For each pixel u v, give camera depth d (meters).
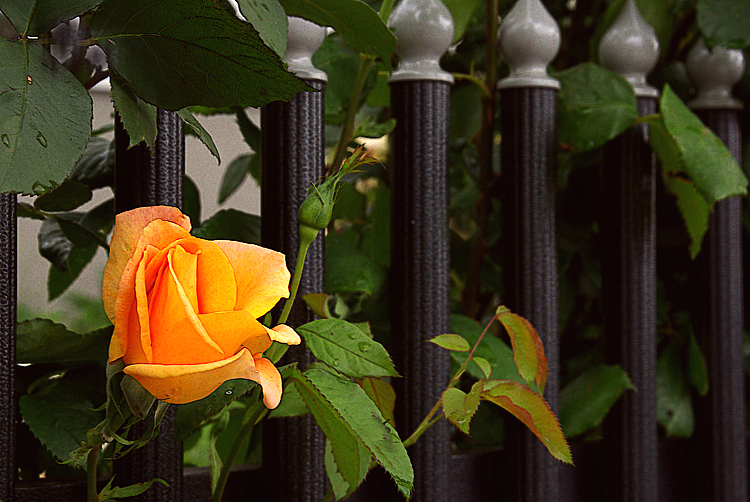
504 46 0.82
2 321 0.55
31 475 0.66
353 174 1.01
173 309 0.34
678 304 1.06
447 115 0.76
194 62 0.44
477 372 0.75
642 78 0.90
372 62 0.77
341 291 0.77
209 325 0.34
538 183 0.81
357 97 0.77
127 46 0.45
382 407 0.59
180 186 0.62
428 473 0.73
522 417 0.55
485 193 0.97
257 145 0.83
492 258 1.02
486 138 0.95
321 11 0.61
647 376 0.91
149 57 0.45
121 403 0.39
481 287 1.14
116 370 0.37
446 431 0.74
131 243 0.39
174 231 0.37
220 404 0.49
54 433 0.58
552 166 0.81
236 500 0.69
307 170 0.69
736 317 1.00
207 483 0.68
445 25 0.75
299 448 0.67
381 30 0.61
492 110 0.94
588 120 0.85
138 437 0.59
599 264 1.02
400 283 0.75
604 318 0.92
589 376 0.90
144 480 0.60
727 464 0.98
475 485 0.82
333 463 0.56
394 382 0.74
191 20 0.42
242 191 2.85
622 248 0.90
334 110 0.83
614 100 0.85
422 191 0.74
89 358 0.64
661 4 0.96
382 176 1.02
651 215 0.91
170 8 0.42
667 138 0.83
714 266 0.99
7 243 0.55
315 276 0.69
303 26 0.69
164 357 0.34
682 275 1.08
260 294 0.37
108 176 0.74
